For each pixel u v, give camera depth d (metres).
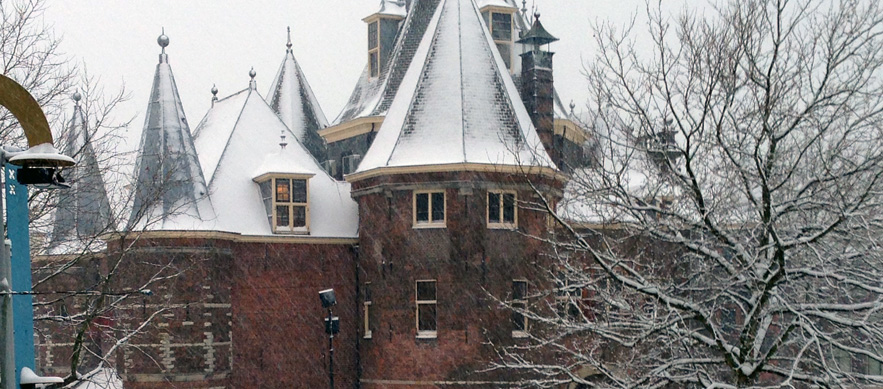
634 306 40.59
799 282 38.88
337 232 68.62
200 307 60.97
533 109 68.50
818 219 42.78
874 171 35.19
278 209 66.44
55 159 20.80
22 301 23.17
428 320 63.94
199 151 69.44
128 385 59.66
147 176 61.44
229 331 62.75
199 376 60.53
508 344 62.44
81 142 55.84
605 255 38.66
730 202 39.53
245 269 64.81
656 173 41.75
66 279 71.69
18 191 23.44
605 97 39.84
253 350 64.56
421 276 63.53
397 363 64.25
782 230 36.31
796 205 34.75
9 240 21.53
